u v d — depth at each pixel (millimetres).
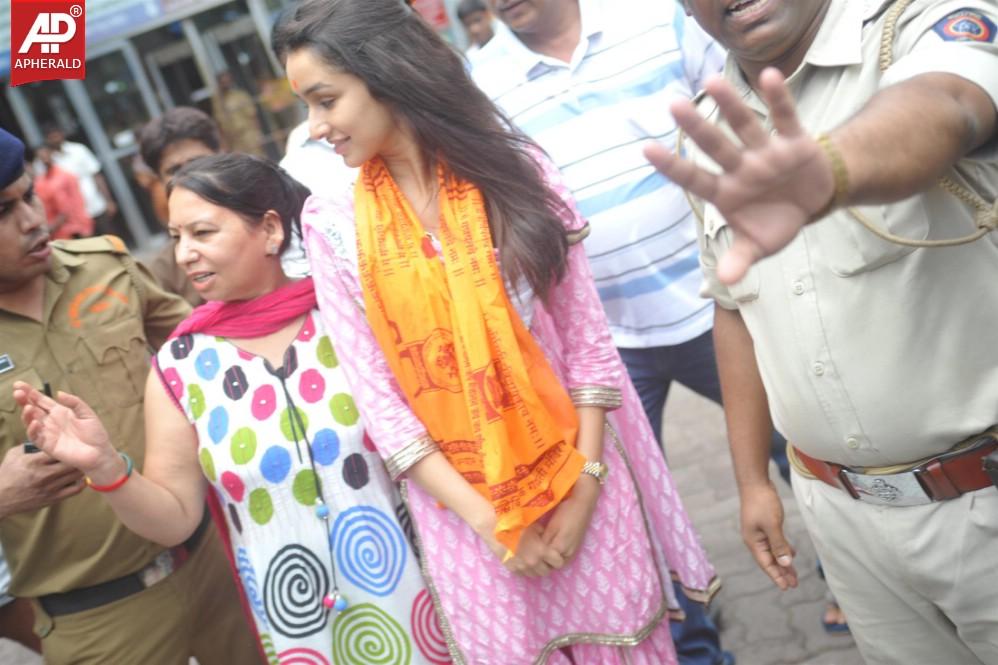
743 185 1068
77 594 2436
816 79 1660
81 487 2186
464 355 1949
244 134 13312
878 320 1621
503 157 2012
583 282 2145
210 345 2195
